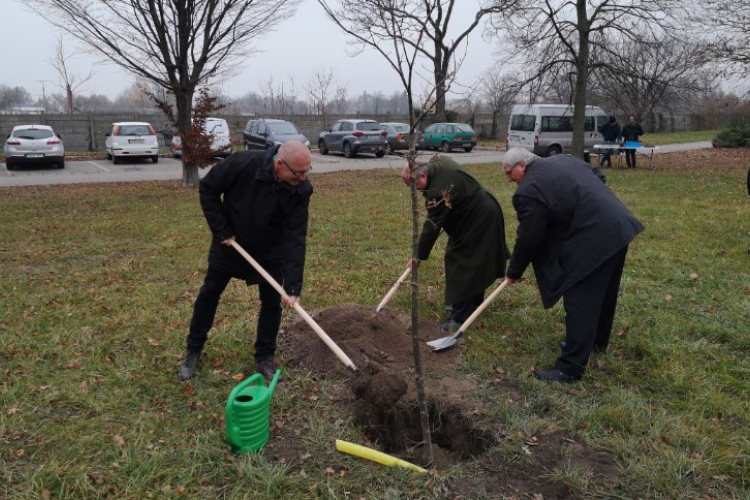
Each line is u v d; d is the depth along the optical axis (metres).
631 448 3.23
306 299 5.66
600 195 3.85
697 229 8.84
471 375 4.14
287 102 48.28
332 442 3.32
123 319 5.08
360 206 11.41
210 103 14.34
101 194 13.50
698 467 3.06
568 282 3.89
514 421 3.50
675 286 6.08
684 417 3.55
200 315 4.00
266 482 2.92
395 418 3.75
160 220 10.08
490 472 3.10
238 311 5.32
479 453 3.44
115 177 17.59
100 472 3.01
